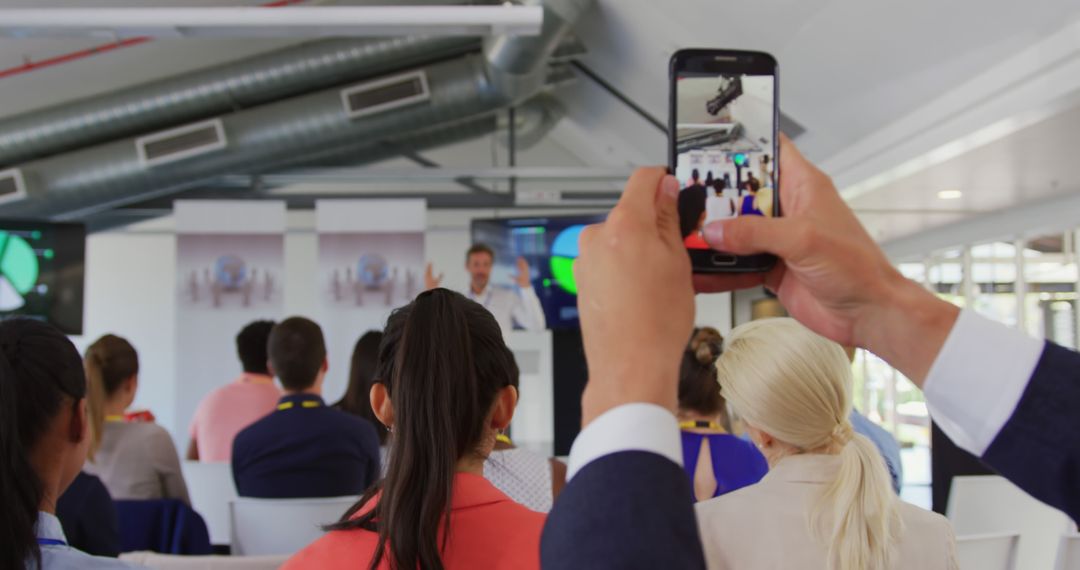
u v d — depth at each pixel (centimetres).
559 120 742
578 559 35
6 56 553
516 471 196
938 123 441
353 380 312
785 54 473
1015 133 416
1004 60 379
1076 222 618
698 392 219
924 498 656
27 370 92
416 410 101
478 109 641
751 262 54
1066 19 332
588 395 40
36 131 600
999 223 696
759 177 72
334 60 620
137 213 714
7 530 84
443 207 736
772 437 141
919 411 795
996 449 41
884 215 707
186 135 610
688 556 35
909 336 45
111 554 198
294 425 260
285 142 623
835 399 135
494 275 633
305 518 240
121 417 283
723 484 211
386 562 96
